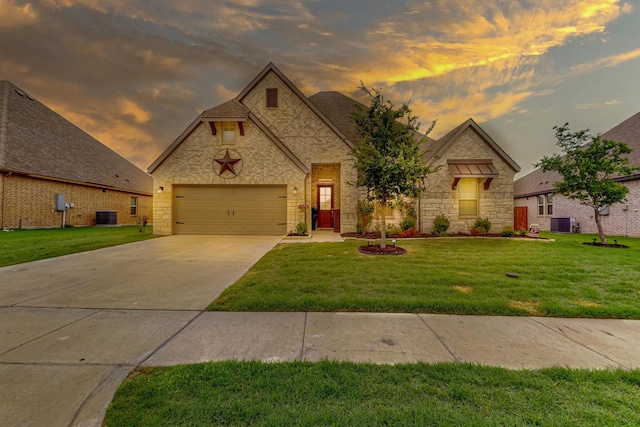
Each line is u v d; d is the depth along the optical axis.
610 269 6.41
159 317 3.86
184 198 13.93
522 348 2.99
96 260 7.81
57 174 17.88
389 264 6.94
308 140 14.52
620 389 2.25
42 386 2.29
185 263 7.43
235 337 3.23
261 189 13.83
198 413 1.95
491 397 2.13
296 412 1.96
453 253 8.48
